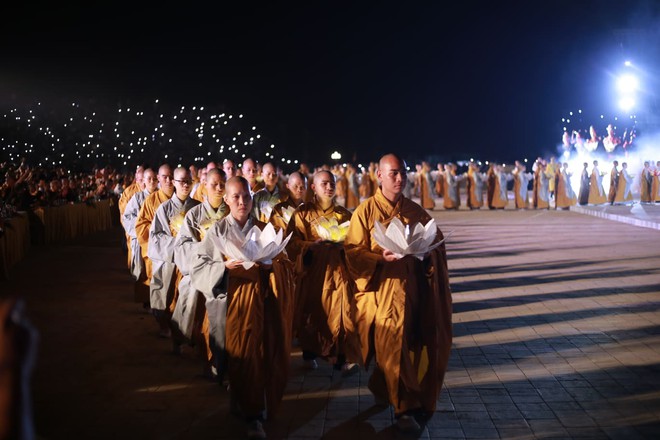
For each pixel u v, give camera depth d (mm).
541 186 30344
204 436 5254
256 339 5254
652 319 8727
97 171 26969
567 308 9469
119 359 7492
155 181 9578
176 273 7375
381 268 5426
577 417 5484
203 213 6129
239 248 5191
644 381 6328
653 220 21641
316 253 7027
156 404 6008
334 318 6887
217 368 5480
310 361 7117
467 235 19359
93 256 16422
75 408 5934
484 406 5785
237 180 5543
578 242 17062
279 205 7934
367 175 38406
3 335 1767
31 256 16453
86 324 9211
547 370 6734
